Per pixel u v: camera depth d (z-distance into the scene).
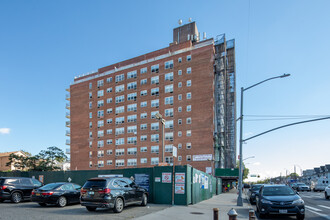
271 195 12.93
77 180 21.67
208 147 51.16
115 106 65.44
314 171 120.88
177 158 53.84
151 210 12.96
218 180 38.31
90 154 66.88
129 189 13.31
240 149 19.12
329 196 24.45
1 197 15.80
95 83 70.62
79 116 71.56
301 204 11.88
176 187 15.96
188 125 54.22
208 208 15.11
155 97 59.69
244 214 13.59
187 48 58.06
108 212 12.30
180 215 11.70
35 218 10.21
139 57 66.56
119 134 63.12
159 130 57.47
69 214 11.52
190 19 68.50
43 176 23.69
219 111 58.66
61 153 66.62
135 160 59.16
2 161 83.56
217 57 61.47
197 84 55.09
